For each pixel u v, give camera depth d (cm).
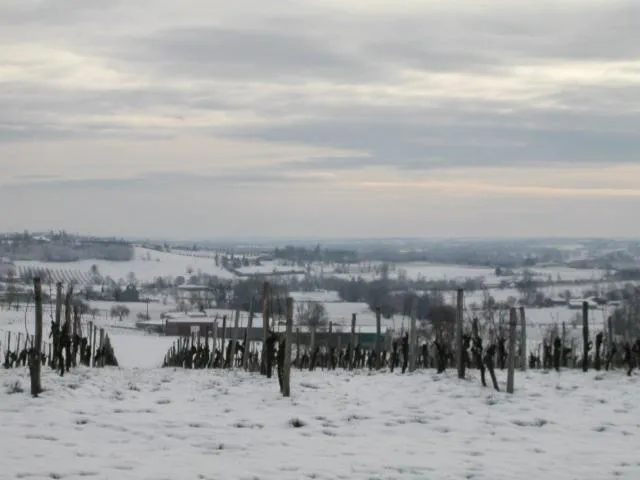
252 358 2952
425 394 1895
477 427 1502
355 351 3111
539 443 1370
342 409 1686
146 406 1708
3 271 12812
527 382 2086
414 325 2486
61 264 14862
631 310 4931
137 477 1102
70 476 1101
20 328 5525
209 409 1683
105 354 3591
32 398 1744
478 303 8156
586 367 2367
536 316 7225
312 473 1143
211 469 1158
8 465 1152
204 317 7662
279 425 1516
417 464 1208
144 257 16650
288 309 1898
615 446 1346
